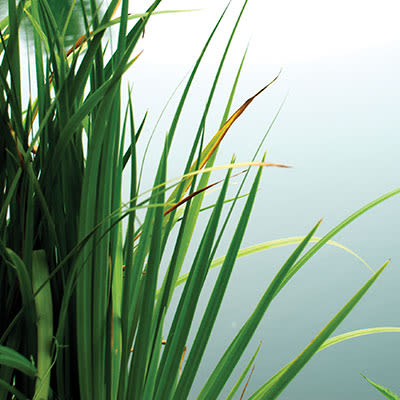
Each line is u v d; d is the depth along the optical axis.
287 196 9.40
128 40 1.38
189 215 1.42
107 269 1.36
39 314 1.34
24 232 1.36
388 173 9.40
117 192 1.37
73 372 1.39
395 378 7.58
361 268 8.55
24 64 4.80
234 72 10.19
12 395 1.39
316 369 7.75
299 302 8.36
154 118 9.56
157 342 1.40
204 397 1.39
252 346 8.05
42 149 1.38
